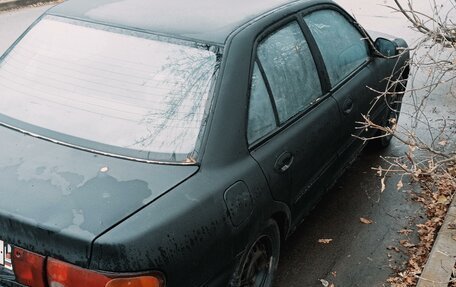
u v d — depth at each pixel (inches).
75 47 125.6
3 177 99.7
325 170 156.8
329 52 160.2
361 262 158.4
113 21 128.0
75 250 87.5
